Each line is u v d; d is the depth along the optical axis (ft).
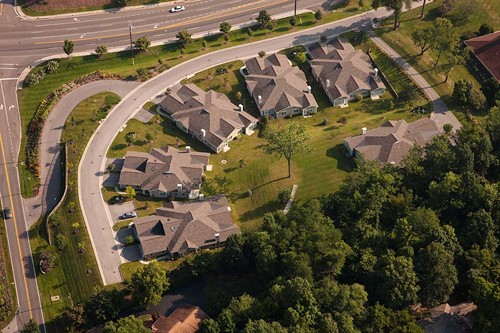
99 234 532.32
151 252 512.22
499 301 406.62
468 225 476.13
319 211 511.81
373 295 449.48
